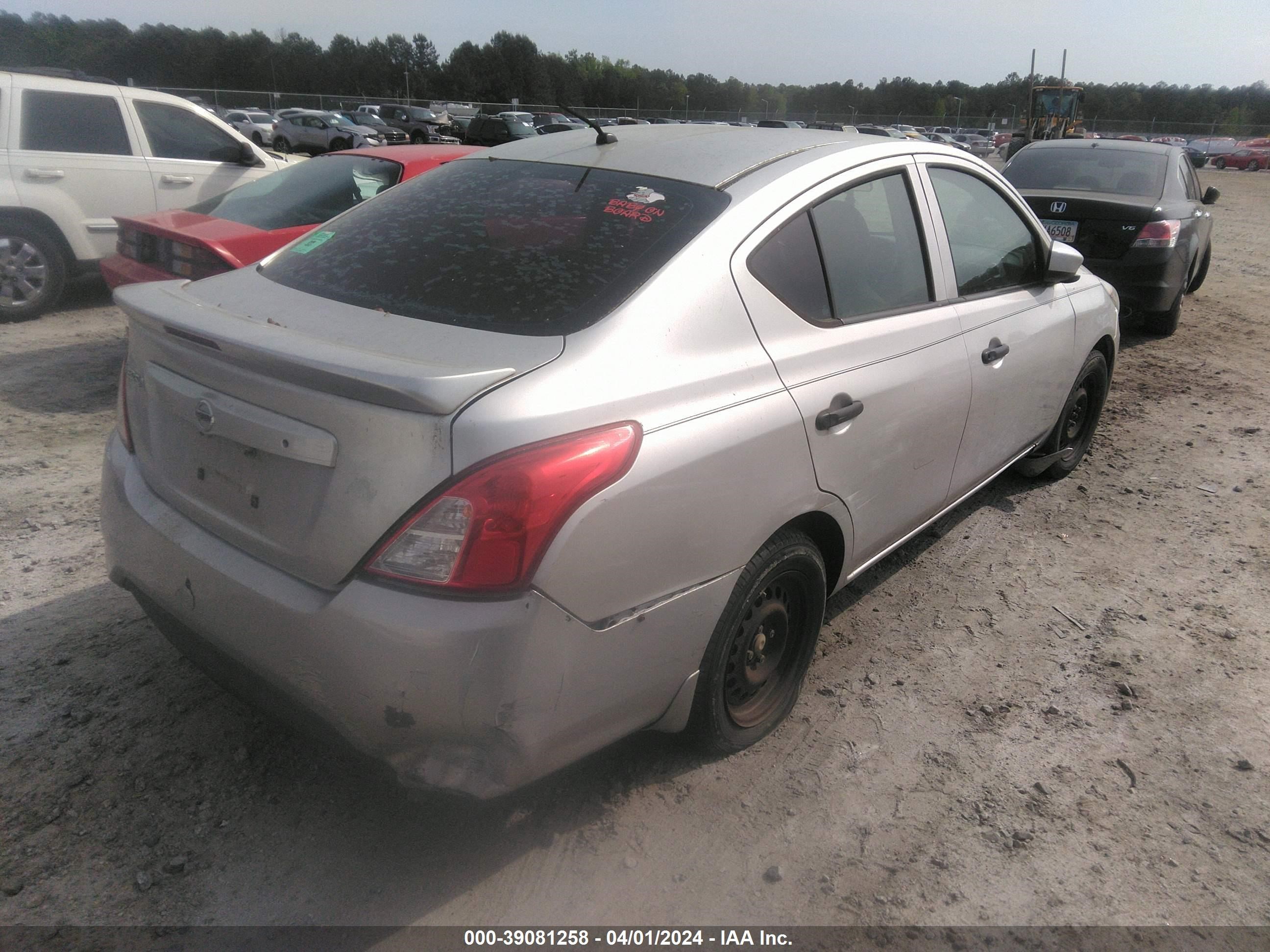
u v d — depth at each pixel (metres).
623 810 2.40
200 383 2.05
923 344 2.88
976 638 3.31
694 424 2.06
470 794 1.86
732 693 2.53
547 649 1.81
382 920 2.04
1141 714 2.91
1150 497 4.64
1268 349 7.83
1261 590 3.73
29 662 2.85
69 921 2.00
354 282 2.33
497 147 3.06
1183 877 2.29
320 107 59.34
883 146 2.96
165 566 2.14
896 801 2.49
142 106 7.41
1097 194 7.59
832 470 2.49
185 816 2.30
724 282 2.26
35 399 5.25
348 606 1.78
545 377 1.86
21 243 6.85
